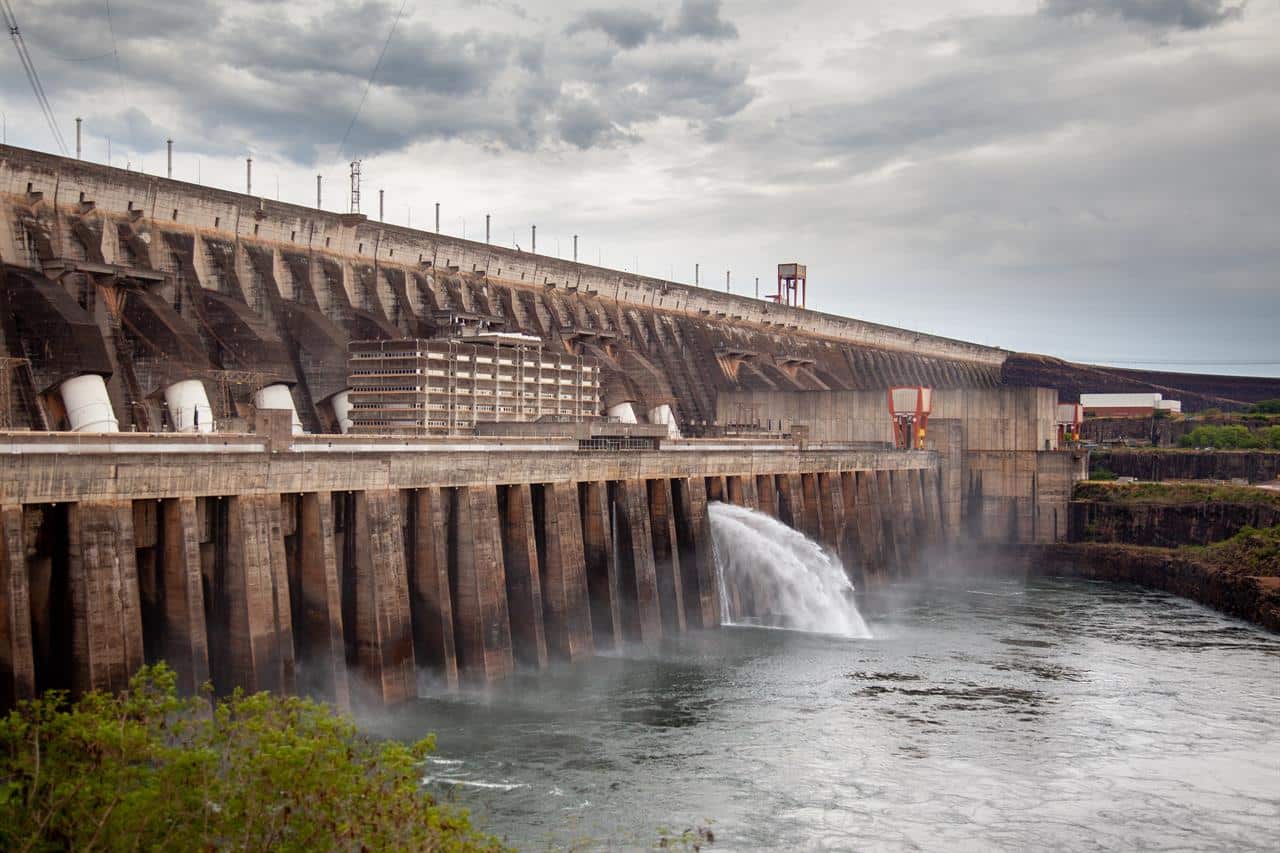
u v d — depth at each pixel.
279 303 123.31
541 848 57.50
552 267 176.25
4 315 92.06
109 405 93.81
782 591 119.62
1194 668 99.25
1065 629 117.88
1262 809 66.56
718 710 83.50
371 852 39.91
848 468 146.88
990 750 75.81
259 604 69.44
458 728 76.62
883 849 59.94
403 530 84.19
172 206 116.81
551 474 95.56
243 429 92.94
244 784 40.59
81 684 60.22
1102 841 61.81
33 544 61.50
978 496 175.00
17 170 102.25
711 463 119.50
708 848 58.97
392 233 145.75
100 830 38.00
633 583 104.88
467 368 127.31
